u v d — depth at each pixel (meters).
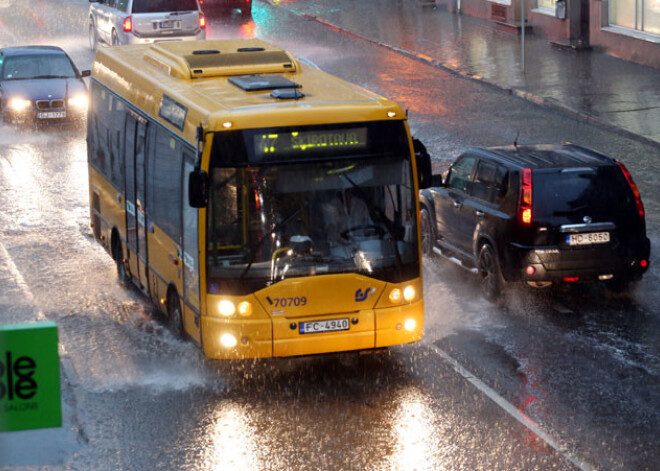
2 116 41.22
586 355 18.73
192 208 17.19
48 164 35.75
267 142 16.61
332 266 16.94
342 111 16.86
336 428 15.85
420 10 65.44
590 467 14.40
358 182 17.02
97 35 56.66
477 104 41.88
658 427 15.73
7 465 14.35
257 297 16.72
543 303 21.67
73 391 17.28
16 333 8.59
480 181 22.52
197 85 19.33
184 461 14.77
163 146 19.11
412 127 38.31
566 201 20.91
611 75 44.94
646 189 30.12
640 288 22.52
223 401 16.95
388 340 17.36
